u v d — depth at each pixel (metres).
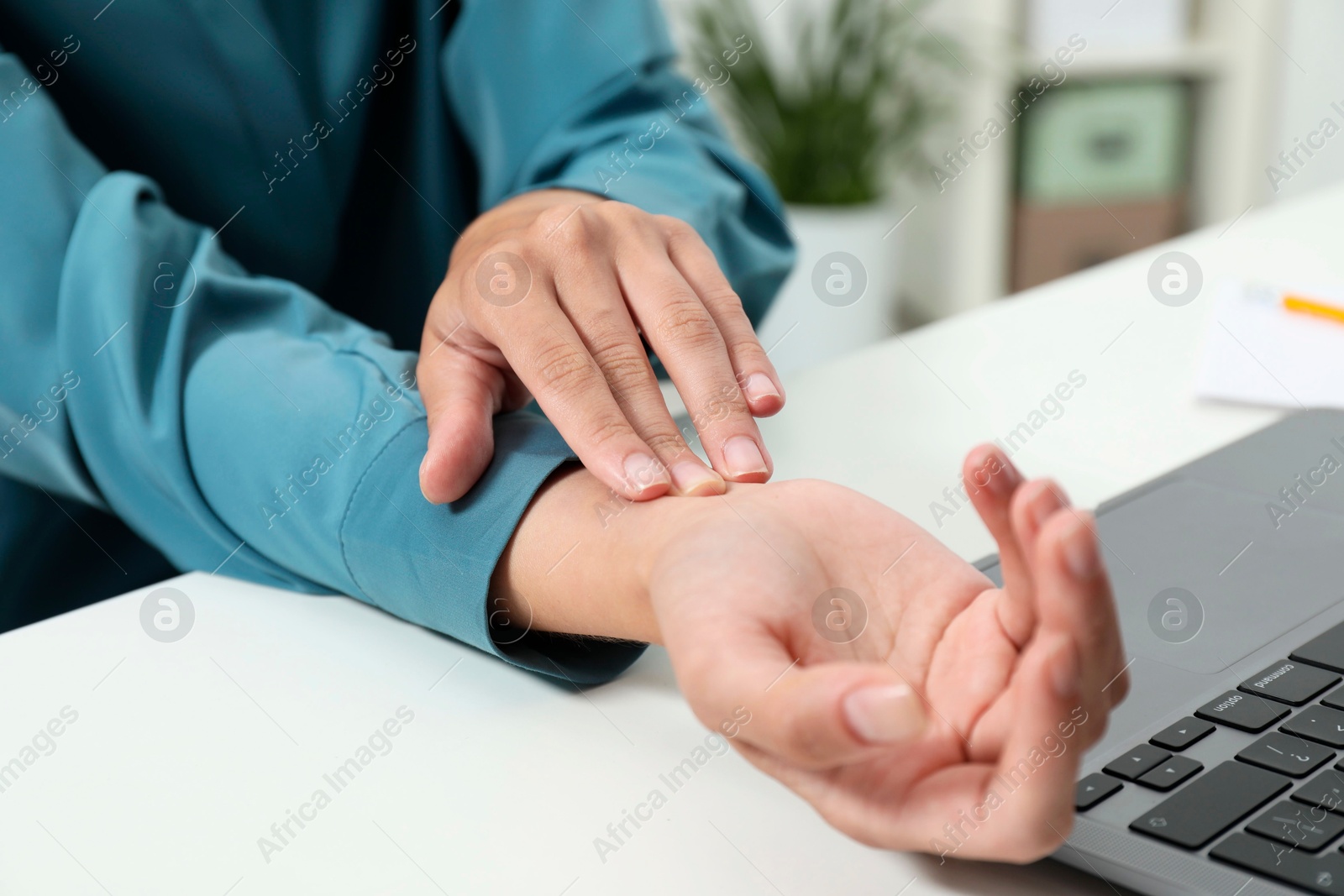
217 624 0.73
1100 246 2.75
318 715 0.67
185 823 0.63
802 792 0.60
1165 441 0.81
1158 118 2.67
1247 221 1.21
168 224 0.83
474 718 0.67
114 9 0.90
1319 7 2.57
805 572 0.63
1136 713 0.62
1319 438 0.78
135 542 0.96
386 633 0.72
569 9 0.95
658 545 0.65
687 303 0.73
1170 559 0.69
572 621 0.68
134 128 0.93
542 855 0.62
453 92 0.96
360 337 0.81
